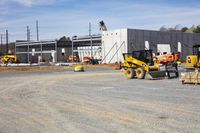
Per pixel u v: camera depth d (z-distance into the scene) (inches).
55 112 402.3
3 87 757.9
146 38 2078.0
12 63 2642.7
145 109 410.9
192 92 590.6
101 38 2197.3
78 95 574.6
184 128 303.0
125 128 307.6
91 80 929.5
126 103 466.0
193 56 990.4
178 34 2310.5
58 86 757.3
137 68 960.9
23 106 457.4
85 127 315.3
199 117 354.3
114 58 2059.5
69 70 1617.9
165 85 739.4
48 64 2401.6
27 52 2933.1
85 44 2696.9
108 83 817.5
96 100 504.7
